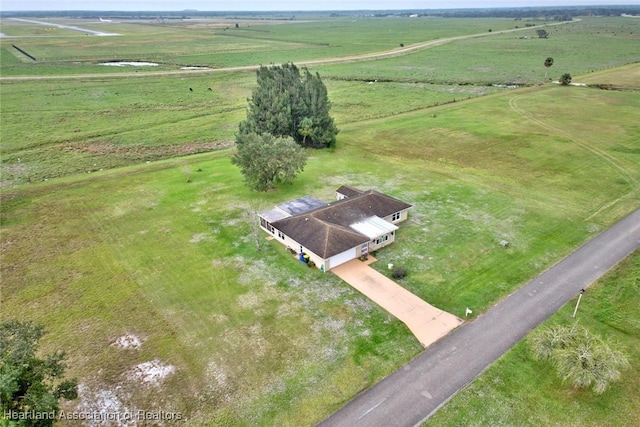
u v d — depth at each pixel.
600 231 39.53
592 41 183.00
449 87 109.69
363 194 43.09
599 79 109.12
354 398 23.39
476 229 40.53
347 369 25.20
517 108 85.38
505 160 58.84
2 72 131.25
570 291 31.41
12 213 45.69
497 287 32.22
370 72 133.25
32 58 163.12
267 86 63.28
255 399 23.50
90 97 103.06
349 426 21.83
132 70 140.50
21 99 99.62
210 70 139.50
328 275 34.22
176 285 33.50
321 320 29.22
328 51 181.38
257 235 38.88
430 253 36.91
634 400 22.72
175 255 37.62
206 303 31.31
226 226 42.47
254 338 27.80
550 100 90.31
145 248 38.81
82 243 39.81
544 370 24.75
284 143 50.41
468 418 22.06
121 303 31.58
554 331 24.91
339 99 100.62
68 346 27.58
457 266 34.97
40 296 32.47
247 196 49.34
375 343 27.08
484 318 29.08
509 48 172.38
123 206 47.22
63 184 53.34
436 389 23.75
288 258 36.75
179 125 81.81
